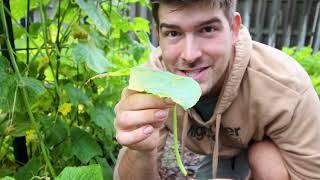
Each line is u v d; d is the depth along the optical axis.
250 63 0.58
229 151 0.68
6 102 0.47
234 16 0.54
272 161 0.61
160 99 0.37
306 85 0.57
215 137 0.61
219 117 0.59
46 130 0.55
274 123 0.58
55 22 0.63
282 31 2.06
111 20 0.72
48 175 0.53
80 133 0.56
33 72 0.57
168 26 0.49
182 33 0.49
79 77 0.62
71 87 0.55
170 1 0.48
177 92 0.25
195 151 0.72
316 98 0.58
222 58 0.51
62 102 0.57
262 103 0.56
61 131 0.56
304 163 0.57
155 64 0.60
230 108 0.59
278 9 2.03
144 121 0.38
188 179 0.88
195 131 0.67
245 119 0.60
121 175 0.56
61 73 0.62
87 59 0.52
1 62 0.48
